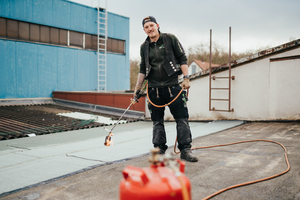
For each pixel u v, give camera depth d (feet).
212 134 16.28
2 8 36.04
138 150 12.12
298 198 5.92
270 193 6.29
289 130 16.12
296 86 19.74
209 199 6.07
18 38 38.17
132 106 29.04
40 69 40.60
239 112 22.43
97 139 16.06
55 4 42.06
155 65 10.02
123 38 53.31
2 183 7.89
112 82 51.60
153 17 9.95
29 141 15.97
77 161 10.32
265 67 21.07
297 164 8.57
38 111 31.30
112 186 7.33
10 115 27.35
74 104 37.09
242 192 6.44
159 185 3.62
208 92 23.99
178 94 9.90
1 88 36.50
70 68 44.50
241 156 10.05
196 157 9.56
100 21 48.78
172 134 17.08
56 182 7.86
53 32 42.29
